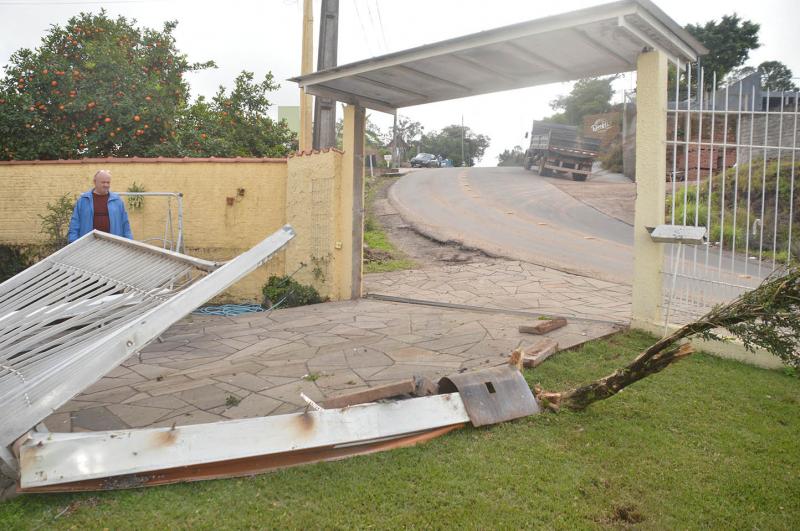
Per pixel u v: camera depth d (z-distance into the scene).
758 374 4.80
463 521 2.65
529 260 11.87
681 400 4.18
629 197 21.22
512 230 15.42
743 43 35.84
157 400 4.23
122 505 2.73
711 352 5.34
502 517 2.68
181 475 2.93
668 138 7.54
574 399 3.91
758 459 3.30
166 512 2.68
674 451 3.38
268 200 9.59
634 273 6.00
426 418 3.46
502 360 5.01
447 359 5.13
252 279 9.58
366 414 3.30
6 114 10.82
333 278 8.56
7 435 2.38
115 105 11.40
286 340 6.13
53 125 11.41
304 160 9.03
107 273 3.76
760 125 12.33
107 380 4.82
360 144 8.41
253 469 3.06
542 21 5.10
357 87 7.49
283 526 2.59
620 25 4.78
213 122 13.60
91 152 11.55
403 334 6.18
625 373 3.66
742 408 4.05
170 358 5.55
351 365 5.05
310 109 13.48
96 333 2.94
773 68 36.44
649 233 5.82
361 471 3.09
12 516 2.63
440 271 11.11
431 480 3.00
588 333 5.85
